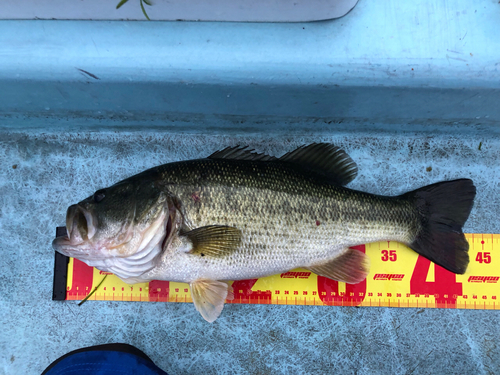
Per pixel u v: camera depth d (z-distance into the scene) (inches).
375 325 17.9
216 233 15.1
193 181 15.2
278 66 15.1
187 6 14.2
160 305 18.0
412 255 17.8
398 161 18.4
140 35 15.1
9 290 18.0
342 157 16.9
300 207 15.8
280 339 17.8
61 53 15.0
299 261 15.9
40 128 18.5
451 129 18.1
